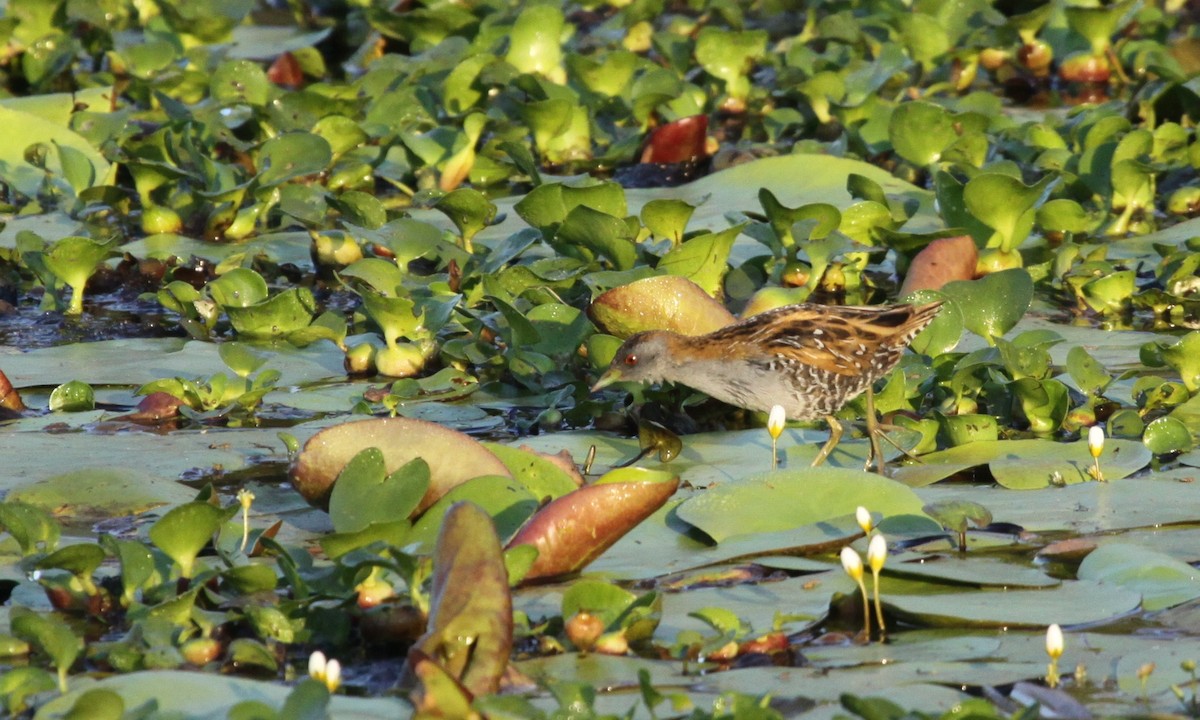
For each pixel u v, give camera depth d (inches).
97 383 474.0
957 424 406.6
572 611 295.6
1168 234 597.6
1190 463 392.2
